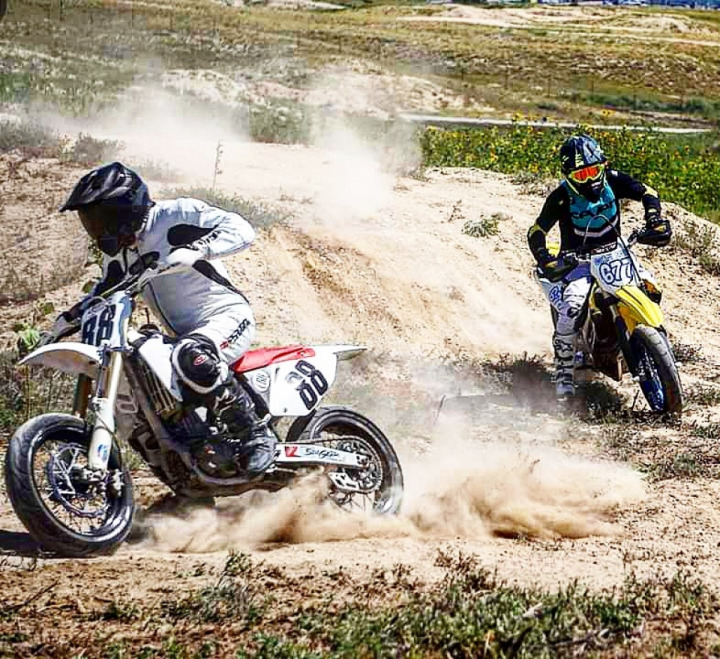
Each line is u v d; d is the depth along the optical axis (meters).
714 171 22.23
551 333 13.31
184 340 6.18
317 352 7.00
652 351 10.18
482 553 6.37
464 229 15.16
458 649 4.71
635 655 4.80
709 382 11.89
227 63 49.66
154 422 6.16
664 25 107.50
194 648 4.79
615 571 6.02
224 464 6.30
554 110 56.03
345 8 107.44
